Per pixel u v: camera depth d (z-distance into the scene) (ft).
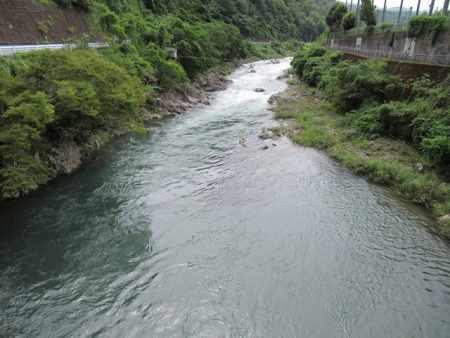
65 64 55.62
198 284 36.27
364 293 35.17
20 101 47.06
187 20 207.92
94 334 30.53
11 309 33.09
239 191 56.39
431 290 35.63
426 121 61.93
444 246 42.37
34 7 102.63
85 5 130.41
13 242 42.78
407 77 78.79
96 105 59.57
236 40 236.02
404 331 30.99
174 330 30.91
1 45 81.15
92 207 50.88
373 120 74.90
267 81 170.60
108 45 106.01
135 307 33.37
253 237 44.21
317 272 38.01
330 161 67.92
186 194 55.36
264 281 36.68
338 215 49.21
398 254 40.98
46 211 49.42
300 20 470.39
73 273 37.91
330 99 100.94
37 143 55.57
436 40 81.51
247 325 31.48
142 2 199.00
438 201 50.47
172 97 113.29
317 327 31.32
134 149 74.43
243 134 85.40
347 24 179.01
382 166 59.98
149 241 43.45
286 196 54.60
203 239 43.88
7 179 50.37
